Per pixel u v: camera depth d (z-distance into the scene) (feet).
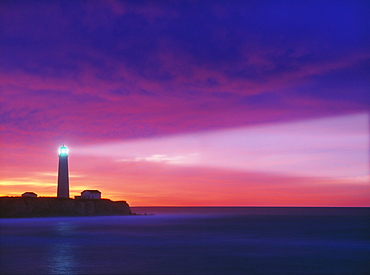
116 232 226.17
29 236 198.29
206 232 233.55
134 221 362.33
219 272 104.12
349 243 169.37
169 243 168.14
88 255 131.13
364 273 103.19
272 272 104.27
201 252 139.64
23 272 102.83
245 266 111.75
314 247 154.20
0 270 105.29
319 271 105.50
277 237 199.00
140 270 105.81
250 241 177.17
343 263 116.78
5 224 288.71
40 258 124.67
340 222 366.63
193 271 104.83
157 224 320.29
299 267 110.73
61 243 167.02
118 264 114.32
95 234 211.41
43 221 327.47
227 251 142.41
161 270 105.70
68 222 317.42
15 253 135.95
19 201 369.30
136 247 153.99
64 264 113.70
